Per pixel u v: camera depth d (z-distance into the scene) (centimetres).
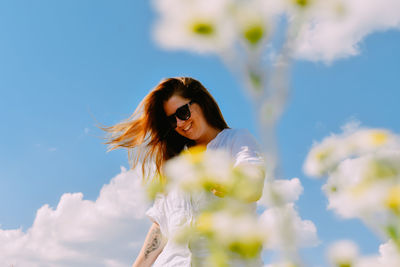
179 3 41
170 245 185
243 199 58
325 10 42
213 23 40
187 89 226
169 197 183
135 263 223
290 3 41
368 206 43
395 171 45
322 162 57
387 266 40
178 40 41
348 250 43
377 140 50
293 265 42
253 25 40
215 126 226
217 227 50
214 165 61
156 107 243
